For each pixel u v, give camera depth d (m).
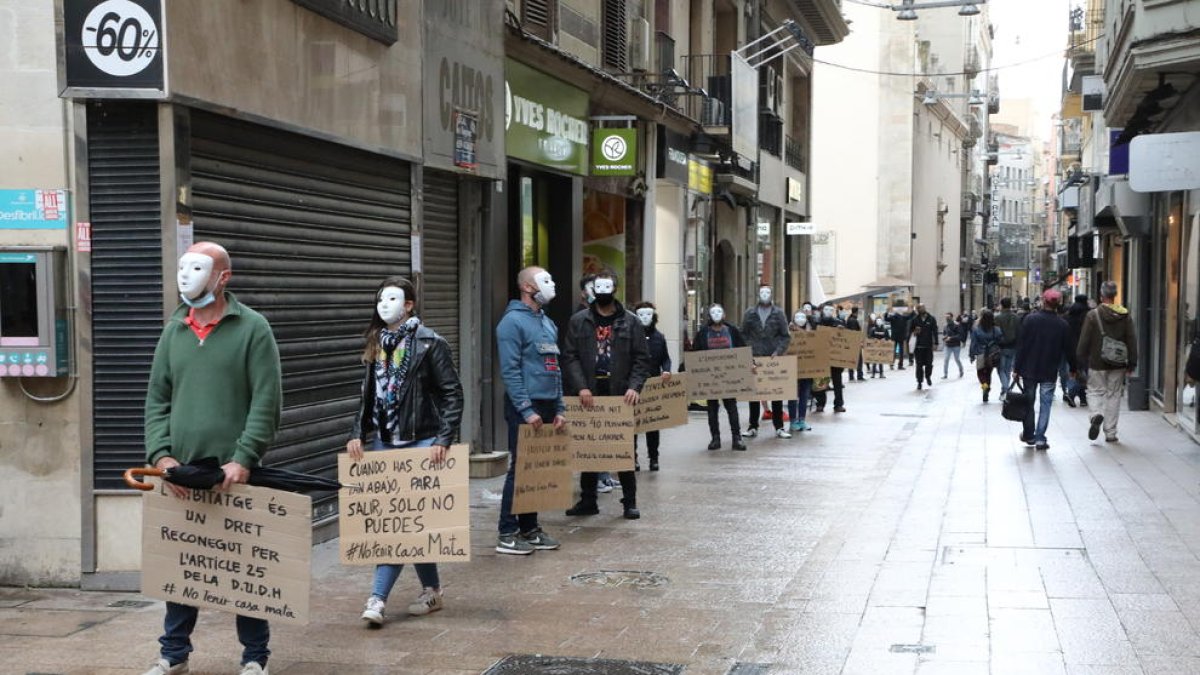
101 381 7.45
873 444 15.57
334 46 9.24
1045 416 14.52
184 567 5.58
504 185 13.40
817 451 14.85
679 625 6.72
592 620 6.84
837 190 55.28
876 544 8.95
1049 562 8.23
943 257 67.00
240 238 8.06
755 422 16.94
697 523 9.91
